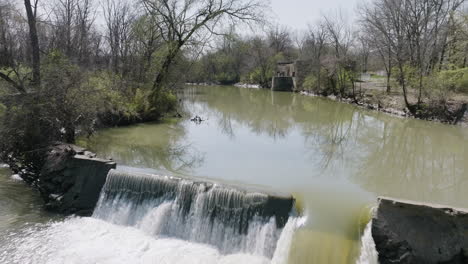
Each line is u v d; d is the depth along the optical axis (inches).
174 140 707.4
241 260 342.6
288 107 1373.0
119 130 767.7
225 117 1069.8
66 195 434.6
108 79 796.6
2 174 522.0
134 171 463.5
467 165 616.4
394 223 307.9
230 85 3041.3
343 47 1739.7
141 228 398.3
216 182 405.4
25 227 391.5
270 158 598.2
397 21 1214.3
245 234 362.0
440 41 1317.7
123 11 1258.0
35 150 497.7
